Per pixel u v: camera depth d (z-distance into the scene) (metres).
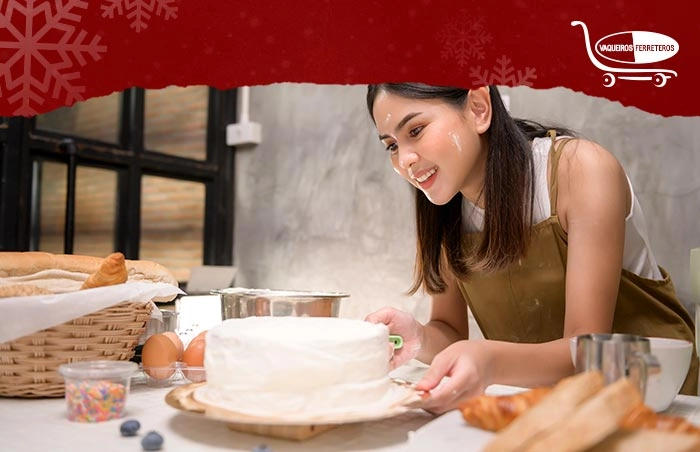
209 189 3.56
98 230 2.98
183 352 1.08
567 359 0.94
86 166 2.92
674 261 2.26
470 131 1.15
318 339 0.73
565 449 0.49
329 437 0.75
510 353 0.90
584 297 1.06
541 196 1.19
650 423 0.53
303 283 3.31
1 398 0.95
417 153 1.14
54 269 1.07
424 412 0.87
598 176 1.11
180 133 3.38
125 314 0.98
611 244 1.09
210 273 3.04
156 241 3.26
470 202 1.30
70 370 0.83
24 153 2.62
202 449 0.70
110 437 0.74
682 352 0.80
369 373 0.77
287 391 0.72
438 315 1.46
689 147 2.23
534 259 1.23
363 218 3.10
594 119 2.44
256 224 3.53
